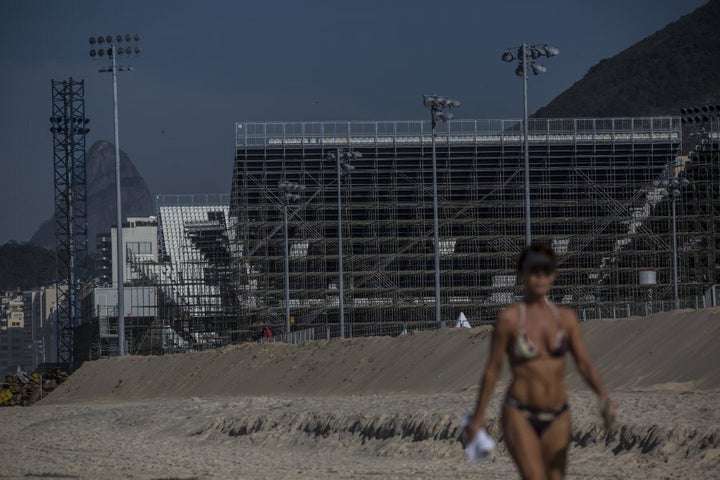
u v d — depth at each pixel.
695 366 81.75
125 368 176.88
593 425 61.75
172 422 105.00
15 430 118.75
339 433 80.44
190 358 168.62
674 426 57.09
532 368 23.64
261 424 90.00
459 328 124.88
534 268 23.94
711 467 51.50
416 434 72.88
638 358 89.44
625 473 52.97
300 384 135.62
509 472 56.12
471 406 77.81
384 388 119.12
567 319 23.92
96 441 96.38
